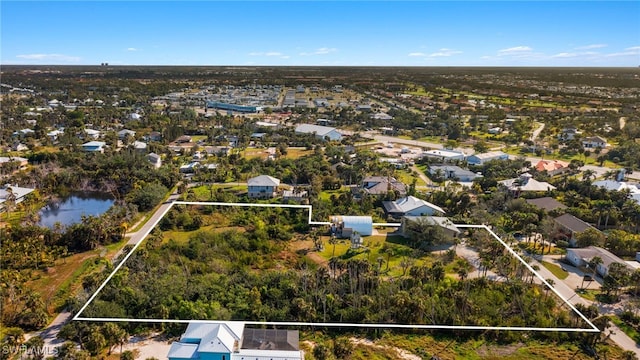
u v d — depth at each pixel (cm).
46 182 10844
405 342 5344
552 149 15088
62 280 6531
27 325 5419
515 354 5181
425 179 11988
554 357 5112
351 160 13262
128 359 4606
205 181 11294
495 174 11956
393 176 11744
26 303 5600
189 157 13775
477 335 5472
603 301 6166
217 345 4666
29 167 12144
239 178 11619
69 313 5756
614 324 5656
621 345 5288
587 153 14138
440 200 9769
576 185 10662
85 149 14150
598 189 10275
